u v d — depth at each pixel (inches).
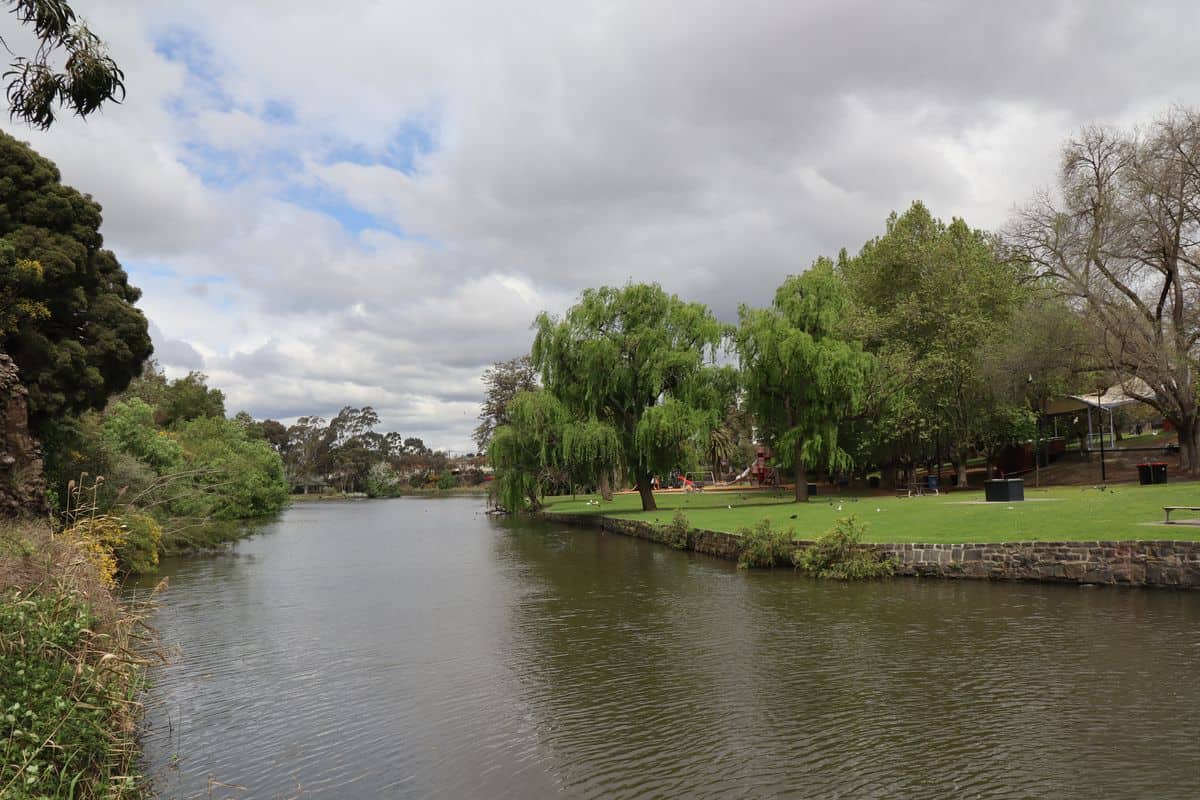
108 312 1006.4
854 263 2058.3
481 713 402.6
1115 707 372.2
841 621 585.6
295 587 858.1
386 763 339.6
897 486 1820.9
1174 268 1310.3
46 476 911.7
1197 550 625.9
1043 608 597.6
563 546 1286.9
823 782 305.3
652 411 1475.1
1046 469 1716.3
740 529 998.4
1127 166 1311.5
